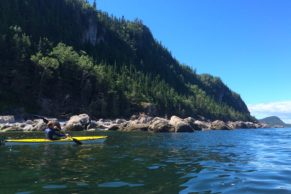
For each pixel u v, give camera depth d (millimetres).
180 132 44219
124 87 108625
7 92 80688
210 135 39281
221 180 9633
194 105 142000
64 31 125500
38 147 19000
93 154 16031
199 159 14852
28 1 121812
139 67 154625
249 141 29250
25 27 107062
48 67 89250
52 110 84938
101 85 95750
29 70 87438
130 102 102938
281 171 11438
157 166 12375
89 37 141125
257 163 13633
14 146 19484
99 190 8227
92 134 35031
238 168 12109
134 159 14414
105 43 151375
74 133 36688
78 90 94688
